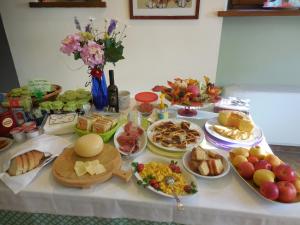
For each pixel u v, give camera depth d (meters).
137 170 0.84
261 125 2.02
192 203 0.72
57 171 0.80
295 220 0.68
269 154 0.86
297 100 1.87
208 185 0.80
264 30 1.78
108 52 1.12
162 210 0.74
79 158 0.87
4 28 1.90
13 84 2.07
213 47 1.84
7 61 1.97
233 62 1.92
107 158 0.87
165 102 1.33
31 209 0.80
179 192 0.75
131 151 0.94
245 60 1.91
